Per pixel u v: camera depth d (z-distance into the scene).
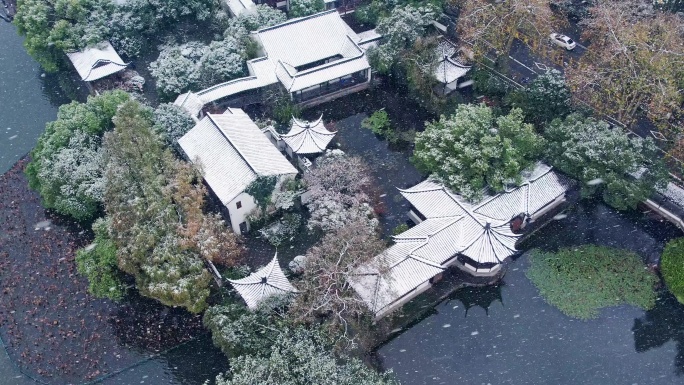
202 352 61.22
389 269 60.25
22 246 70.19
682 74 71.81
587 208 72.06
